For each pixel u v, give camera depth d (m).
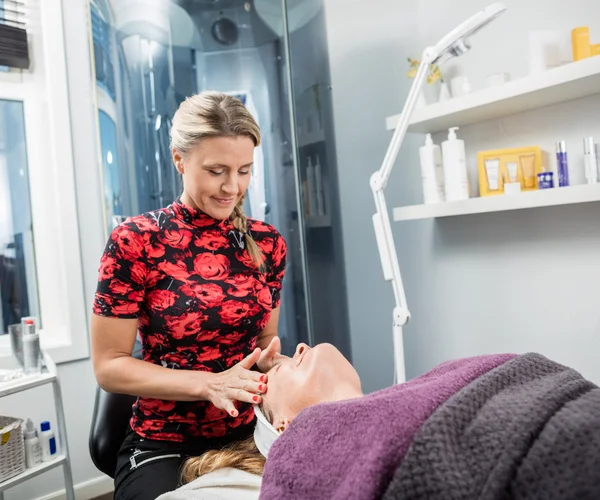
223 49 1.62
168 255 1.04
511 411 0.54
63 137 1.90
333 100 2.09
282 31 1.63
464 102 1.54
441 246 1.94
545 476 0.47
